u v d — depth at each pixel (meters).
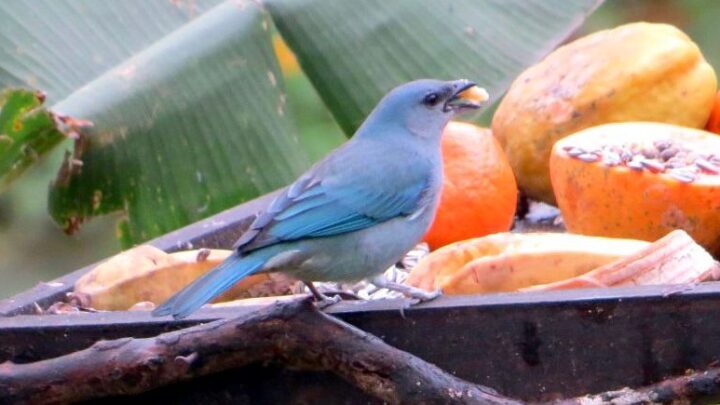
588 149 8.70
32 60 9.60
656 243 7.51
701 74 9.58
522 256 7.65
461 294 7.59
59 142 9.57
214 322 7.13
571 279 7.45
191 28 10.17
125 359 7.08
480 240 7.94
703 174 8.47
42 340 7.27
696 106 9.53
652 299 6.94
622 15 12.69
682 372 6.96
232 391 7.31
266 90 10.16
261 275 8.42
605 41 9.80
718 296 6.90
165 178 9.91
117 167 9.78
